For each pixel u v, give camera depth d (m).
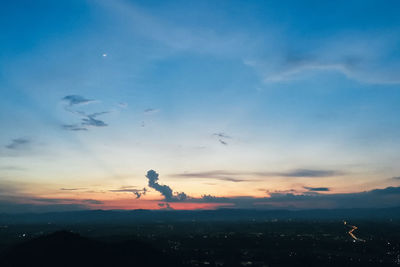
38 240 172.00
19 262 150.25
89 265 156.00
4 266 146.50
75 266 152.38
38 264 149.50
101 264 160.00
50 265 149.75
